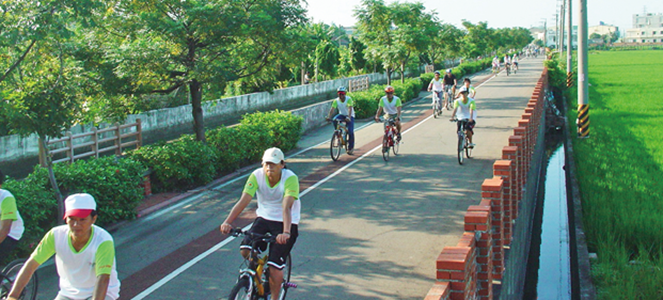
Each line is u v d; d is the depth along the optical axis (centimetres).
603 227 1102
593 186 1395
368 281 726
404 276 740
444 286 446
